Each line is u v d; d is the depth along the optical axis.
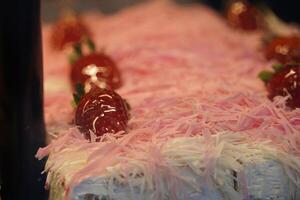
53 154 0.36
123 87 0.46
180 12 0.69
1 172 0.39
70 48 0.60
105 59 0.46
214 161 0.34
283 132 0.37
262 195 0.36
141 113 0.40
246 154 0.35
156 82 0.47
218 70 0.50
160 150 0.34
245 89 0.44
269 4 0.80
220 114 0.38
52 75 0.53
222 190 0.35
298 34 0.60
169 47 0.55
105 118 0.37
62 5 0.74
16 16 0.37
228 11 0.68
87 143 0.36
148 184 0.34
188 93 0.43
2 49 0.37
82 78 0.45
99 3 0.77
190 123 0.37
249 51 0.56
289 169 0.36
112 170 0.33
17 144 0.38
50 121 0.42
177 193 0.34
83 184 0.33
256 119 0.38
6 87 0.37
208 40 0.58
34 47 0.38
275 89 0.41
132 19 0.66
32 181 0.38
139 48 0.53
